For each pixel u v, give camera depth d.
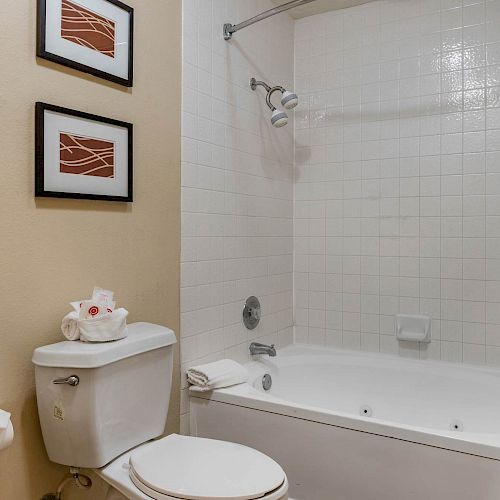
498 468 1.36
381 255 2.51
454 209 2.33
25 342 1.33
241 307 2.28
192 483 1.17
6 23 1.27
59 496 1.39
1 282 1.27
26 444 1.33
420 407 2.24
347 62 2.60
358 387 2.38
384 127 2.50
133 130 1.68
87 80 1.50
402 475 1.50
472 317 2.29
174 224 1.87
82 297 1.49
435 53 2.37
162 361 1.52
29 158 1.33
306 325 2.72
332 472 1.62
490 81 2.25
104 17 1.55
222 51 2.15
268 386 2.23
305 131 2.72
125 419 1.38
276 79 2.58
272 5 2.54
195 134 1.98
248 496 1.13
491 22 2.25
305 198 2.72
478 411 2.09
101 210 1.56
